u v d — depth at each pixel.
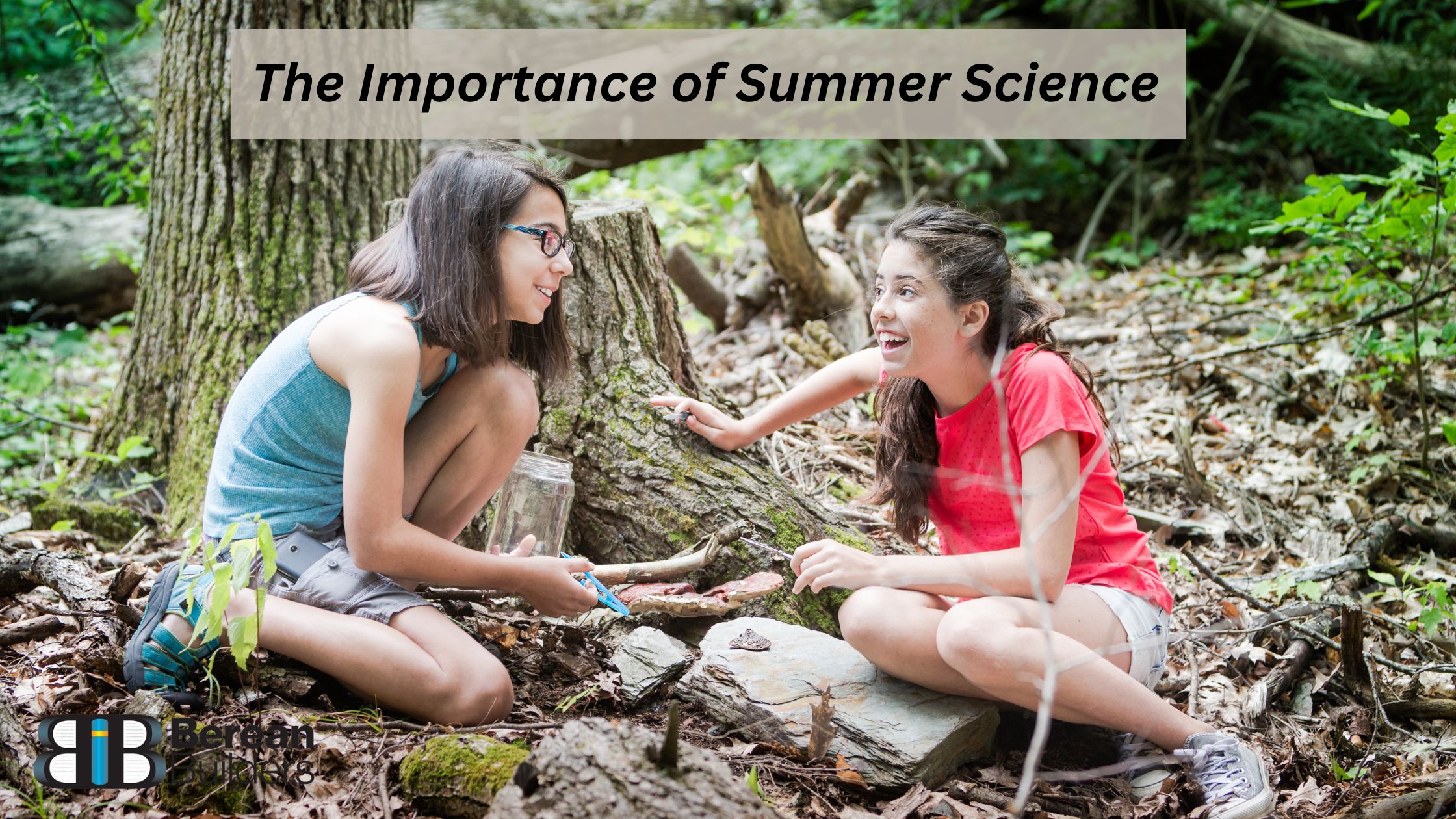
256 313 3.25
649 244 2.99
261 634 2.08
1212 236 6.73
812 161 7.21
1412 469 3.48
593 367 2.78
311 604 2.15
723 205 6.27
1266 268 5.48
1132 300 5.39
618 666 2.32
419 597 2.21
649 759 1.60
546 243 2.18
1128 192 7.29
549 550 2.42
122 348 5.48
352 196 3.39
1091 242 7.06
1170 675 2.56
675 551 2.61
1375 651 2.67
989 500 2.23
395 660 2.05
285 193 3.32
